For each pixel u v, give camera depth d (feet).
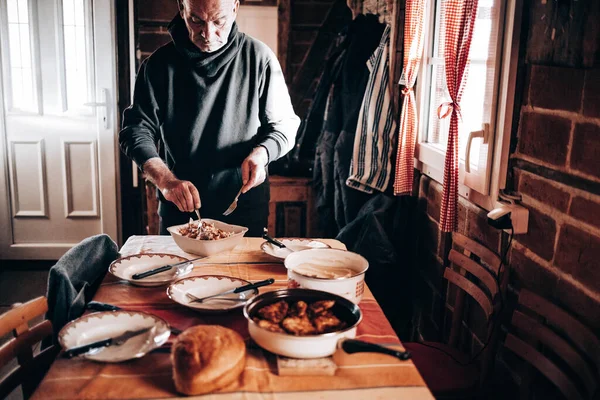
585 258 5.01
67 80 12.25
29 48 12.09
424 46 8.94
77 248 5.93
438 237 8.57
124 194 12.82
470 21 6.52
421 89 9.01
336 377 4.07
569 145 5.24
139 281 5.50
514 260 6.28
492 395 6.13
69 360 4.19
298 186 11.76
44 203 12.66
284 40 12.09
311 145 11.42
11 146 12.37
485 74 7.10
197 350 3.90
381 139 9.60
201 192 7.97
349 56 10.22
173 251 6.61
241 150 7.95
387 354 4.21
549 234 5.58
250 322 4.26
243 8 11.93
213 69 7.62
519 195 6.17
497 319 5.90
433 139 9.01
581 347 4.63
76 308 5.17
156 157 7.35
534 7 5.81
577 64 5.01
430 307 8.94
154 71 7.72
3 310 10.76
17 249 12.76
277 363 4.15
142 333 4.53
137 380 3.98
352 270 5.46
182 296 5.20
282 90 8.20
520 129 6.15
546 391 5.60
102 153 12.49
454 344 6.91
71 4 11.94
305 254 5.64
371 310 5.17
